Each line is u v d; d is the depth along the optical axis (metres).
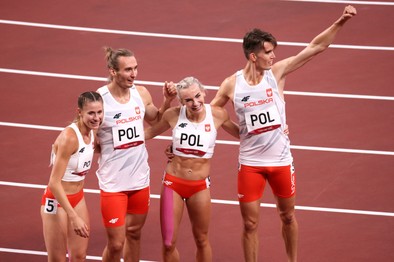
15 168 45.31
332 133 47.47
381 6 60.06
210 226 40.44
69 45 57.38
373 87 51.59
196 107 31.67
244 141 33.75
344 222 40.34
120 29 58.94
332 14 59.41
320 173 44.12
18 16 60.69
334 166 44.66
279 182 33.97
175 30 58.56
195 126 32.72
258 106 33.03
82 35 58.44
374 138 46.78
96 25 59.47
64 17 60.50
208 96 51.09
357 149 45.97
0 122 49.44
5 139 47.91
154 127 33.69
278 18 59.31
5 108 50.75
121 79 31.94
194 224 33.59
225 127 33.72
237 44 56.62
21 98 51.75
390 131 47.38
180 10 60.97
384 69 53.31
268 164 33.66
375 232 39.50
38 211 41.81
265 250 38.56
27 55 56.31
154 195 43.06
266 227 40.22
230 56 55.31
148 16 60.34
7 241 39.53
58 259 32.62
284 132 33.66
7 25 59.66
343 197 42.16
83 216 32.66
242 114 33.28
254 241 34.50
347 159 45.16
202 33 58.09
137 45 57.06
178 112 32.97
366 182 43.22
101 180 33.38
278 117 33.28
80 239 32.59
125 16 60.44
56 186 31.14
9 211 41.81
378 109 49.47
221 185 43.53
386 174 43.78
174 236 33.19
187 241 39.50
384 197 41.97
